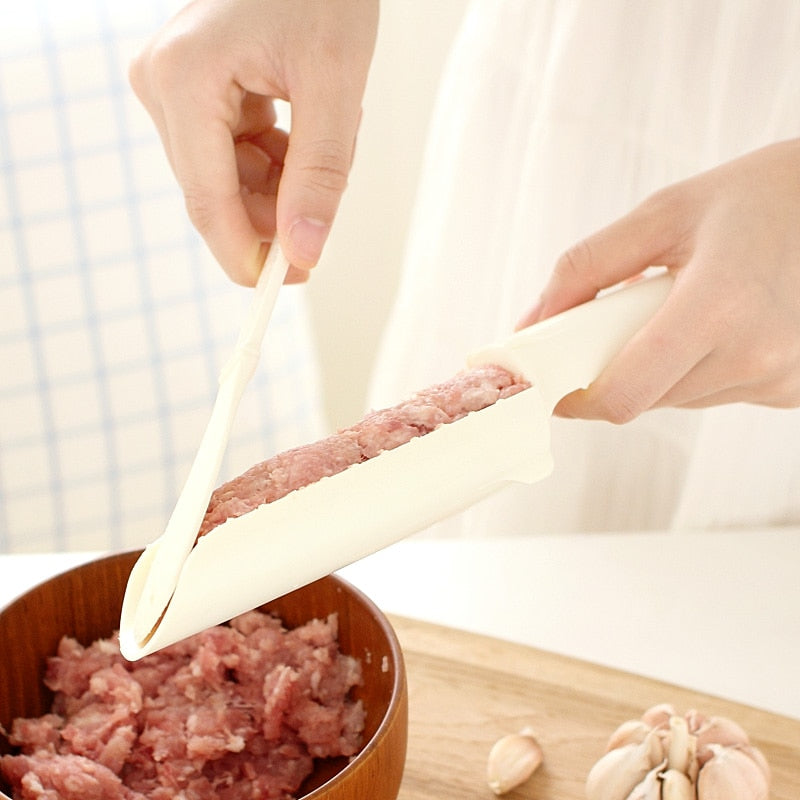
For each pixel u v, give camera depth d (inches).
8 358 53.4
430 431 27.7
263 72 30.7
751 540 38.3
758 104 38.0
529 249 41.5
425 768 31.7
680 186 30.9
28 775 28.8
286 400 57.7
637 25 38.9
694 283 29.7
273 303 28.3
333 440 27.5
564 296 31.1
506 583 36.5
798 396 32.0
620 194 40.5
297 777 30.1
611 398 29.7
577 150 40.2
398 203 67.7
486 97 42.3
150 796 29.6
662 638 34.9
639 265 30.9
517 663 33.8
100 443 55.7
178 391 56.3
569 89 39.8
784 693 33.5
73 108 51.3
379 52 63.1
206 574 26.3
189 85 30.8
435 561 37.2
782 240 29.9
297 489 27.0
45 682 31.1
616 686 33.3
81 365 54.4
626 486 42.8
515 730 32.5
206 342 56.1
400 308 48.3
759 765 30.5
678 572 36.9
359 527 27.0
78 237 52.9
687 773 30.5
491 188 43.0
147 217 53.6
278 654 31.1
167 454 57.1
